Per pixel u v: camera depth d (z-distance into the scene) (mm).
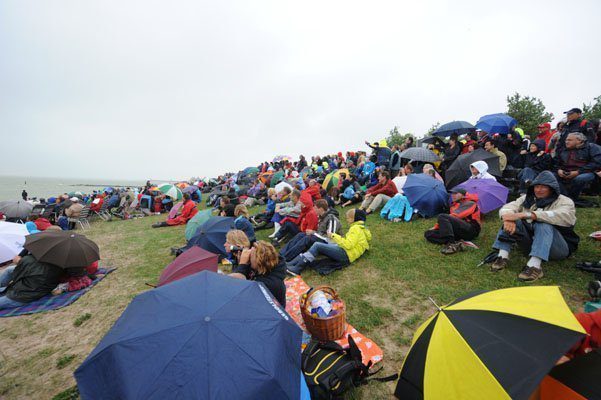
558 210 4027
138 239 10344
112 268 7141
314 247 5551
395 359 3178
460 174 7516
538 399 1840
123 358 1811
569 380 1777
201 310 2066
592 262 4090
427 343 2041
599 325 2090
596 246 4621
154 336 1879
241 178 24953
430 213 7379
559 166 6465
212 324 1930
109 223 15008
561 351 1640
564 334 1724
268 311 2248
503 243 4535
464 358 1775
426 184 7348
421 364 2025
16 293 5262
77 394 3131
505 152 8266
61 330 4484
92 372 1869
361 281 4980
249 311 2160
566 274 4098
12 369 3656
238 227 6793
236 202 12055
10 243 6777
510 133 8320
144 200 17266
